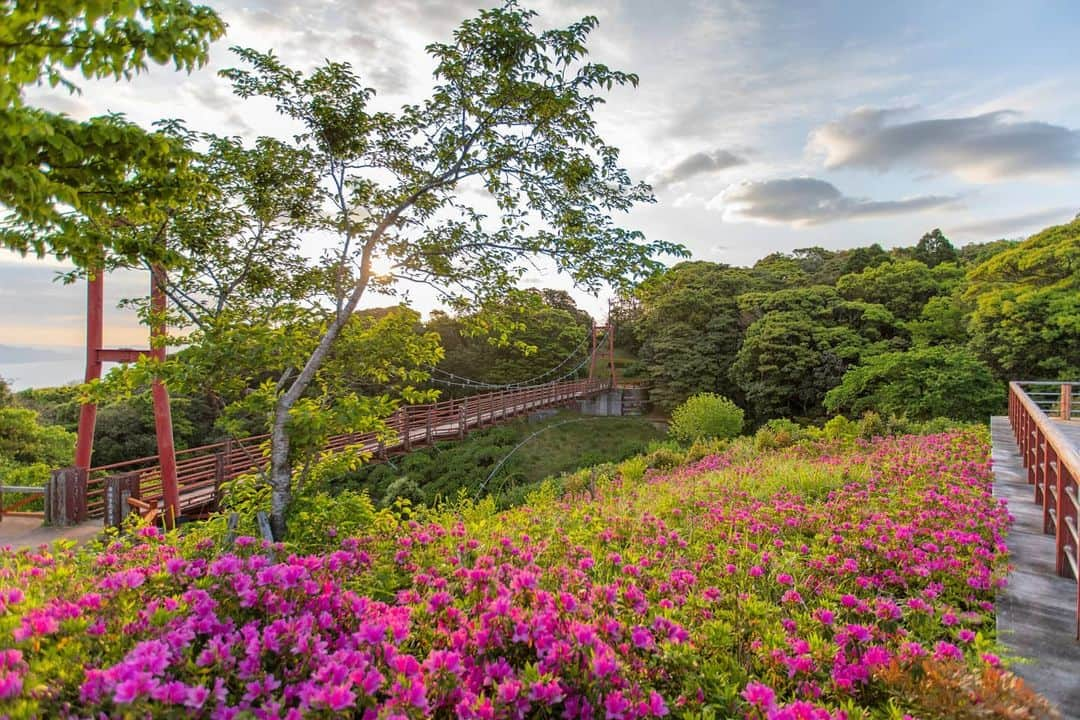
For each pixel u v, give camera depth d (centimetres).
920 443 864
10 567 298
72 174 249
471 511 653
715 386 2670
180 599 202
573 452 2369
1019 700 179
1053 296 1645
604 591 236
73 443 1263
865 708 186
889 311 2414
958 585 301
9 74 198
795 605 270
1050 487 394
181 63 237
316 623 194
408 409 1480
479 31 395
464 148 446
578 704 164
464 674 173
